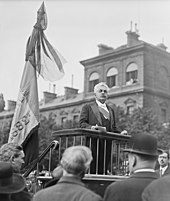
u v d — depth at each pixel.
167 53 43.78
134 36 44.34
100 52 47.53
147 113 34.31
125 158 5.88
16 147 4.21
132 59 43.28
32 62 7.14
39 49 7.27
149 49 42.38
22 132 6.81
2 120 36.16
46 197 2.98
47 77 7.23
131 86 42.78
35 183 6.00
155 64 42.94
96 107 6.36
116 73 44.91
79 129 5.32
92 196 2.90
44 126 37.25
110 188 3.08
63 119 50.97
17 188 3.22
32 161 6.64
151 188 2.87
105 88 6.47
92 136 5.41
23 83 7.08
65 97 52.03
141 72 41.94
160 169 6.03
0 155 4.14
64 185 3.01
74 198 2.90
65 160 3.06
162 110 42.72
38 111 6.98
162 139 31.69
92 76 47.75
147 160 3.09
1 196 3.14
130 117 34.72
